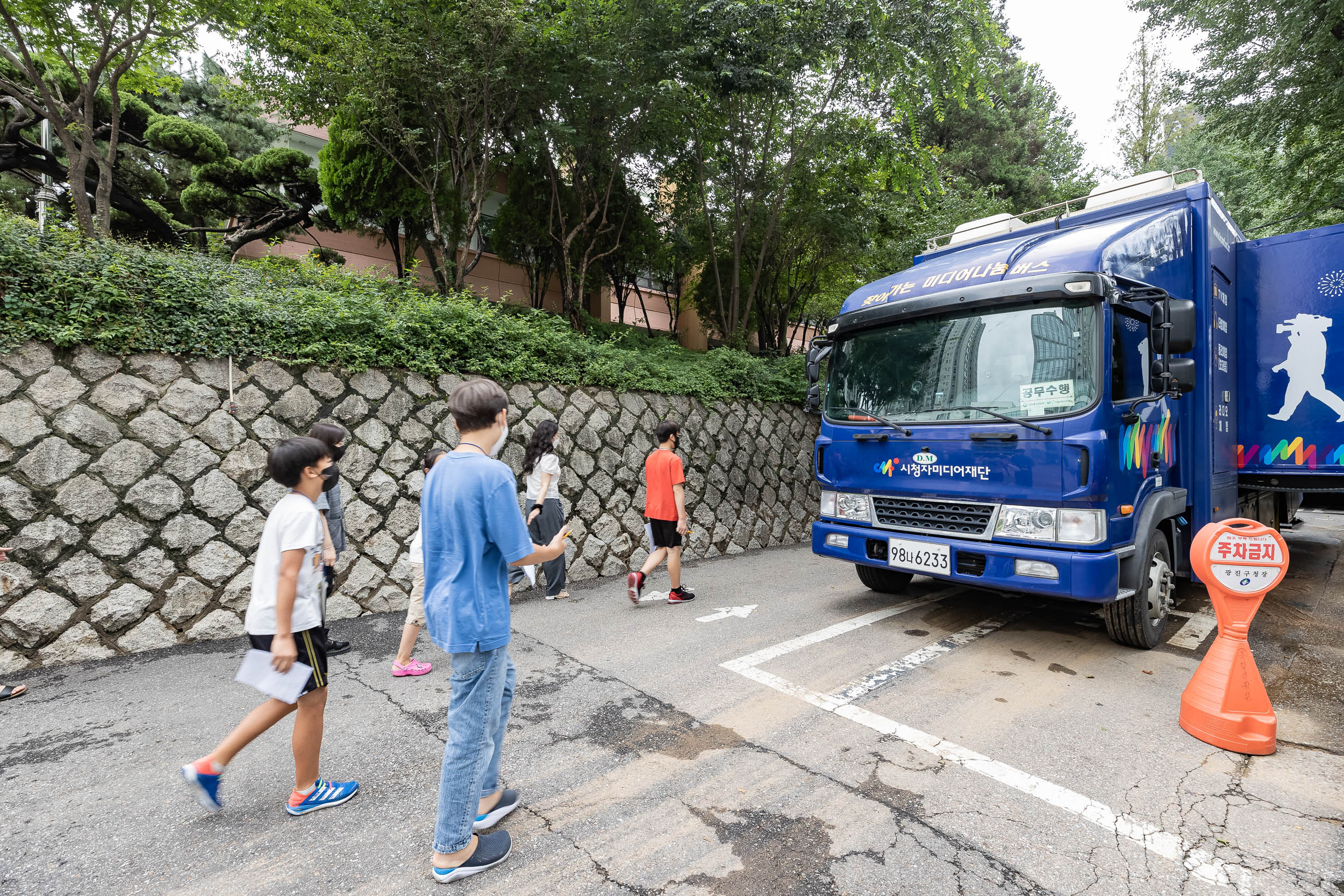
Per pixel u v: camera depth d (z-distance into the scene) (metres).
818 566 7.61
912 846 2.38
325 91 8.55
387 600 5.61
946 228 12.68
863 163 11.12
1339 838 2.42
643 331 13.23
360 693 3.79
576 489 7.00
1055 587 3.84
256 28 7.82
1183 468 4.87
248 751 3.09
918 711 3.56
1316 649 4.57
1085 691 3.83
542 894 2.12
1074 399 3.94
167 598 4.58
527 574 2.30
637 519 7.56
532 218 10.96
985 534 4.22
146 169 12.84
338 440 4.25
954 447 4.38
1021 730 3.32
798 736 3.27
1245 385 5.65
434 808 2.63
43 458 4.21
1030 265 4.34
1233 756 3.04
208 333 4.93
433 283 11.07
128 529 4.47
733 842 2.40
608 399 7.64
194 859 2.29
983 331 4.43
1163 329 4.09
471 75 7.84
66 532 4.25
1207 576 3.21
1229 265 5.56
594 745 3.17
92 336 4.43
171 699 3.69
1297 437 5.35
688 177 11.30
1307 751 3.09
